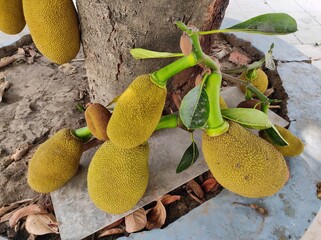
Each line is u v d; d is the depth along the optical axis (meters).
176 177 0.55
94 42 0.53
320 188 0.54
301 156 0.58
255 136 0.41
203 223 0.49
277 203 0.51
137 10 0.44
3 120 0.73
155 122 0.38
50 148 0.49
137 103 0.36
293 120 0.65
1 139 0.69
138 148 0.43
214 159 0.39
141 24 0.46
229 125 0.40
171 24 0.46
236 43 0.89
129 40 0.48
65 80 0.84
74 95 0.80
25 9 0.47
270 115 0.66
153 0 0.43
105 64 0.55
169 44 0.49
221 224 0.48
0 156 0.66
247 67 0.56
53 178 0.50
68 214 0.51
